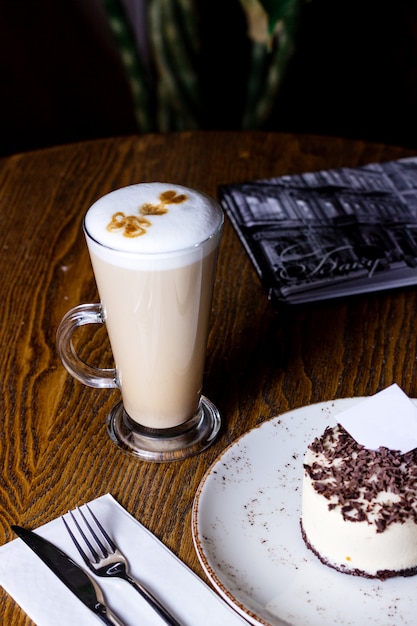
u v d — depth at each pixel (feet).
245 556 1.84
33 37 5.60
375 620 1.75
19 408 2.23
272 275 2.59
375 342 2.41
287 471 2.00
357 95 5.71
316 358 2.36
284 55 4.47
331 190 2.95
